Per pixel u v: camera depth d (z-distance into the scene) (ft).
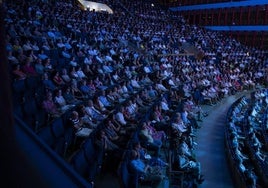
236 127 47.11
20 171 2.22
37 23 64.13
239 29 144.87
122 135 33.73
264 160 38.01
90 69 54.70
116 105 43.21
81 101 39.75
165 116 45.39
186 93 59.72
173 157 30.96
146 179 27.12
